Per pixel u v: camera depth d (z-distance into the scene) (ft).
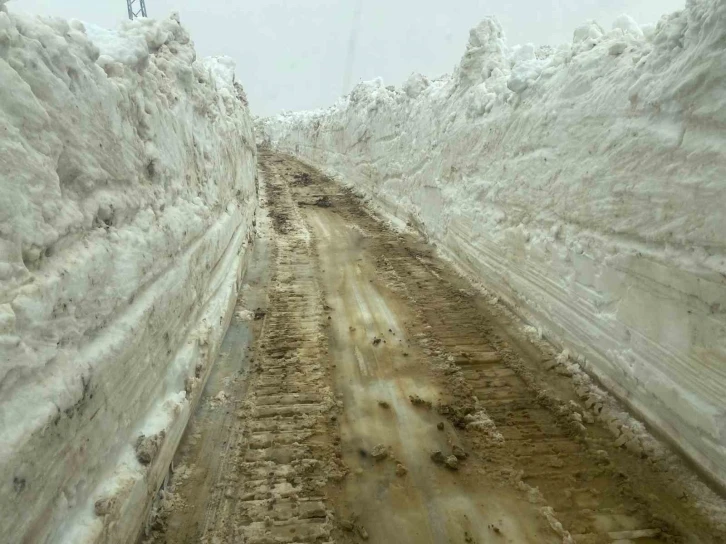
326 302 23.58
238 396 15.37
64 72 9.53
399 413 14.47
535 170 20.99
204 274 18.10
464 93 36.11
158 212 13.99
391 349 18.58
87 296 8.82
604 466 12.15
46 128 8.46
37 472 6.72
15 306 6.72
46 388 7.14
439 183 35.47
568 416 14.19
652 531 10.23
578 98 18.60
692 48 12.42
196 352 15.10
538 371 16.92
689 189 11.80
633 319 13.97
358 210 49.93
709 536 10.04
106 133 11.04
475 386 15.94
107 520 8.29
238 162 33.63
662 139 13.03
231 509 10.85
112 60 12.54
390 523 10.52
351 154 71.26
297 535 10.18
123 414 9.95
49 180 8.23
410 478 11.84
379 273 28.25
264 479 11.75
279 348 18.62
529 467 12.18
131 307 10.98
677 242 12.17
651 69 14.12
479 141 29.53
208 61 47.88
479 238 26.73
